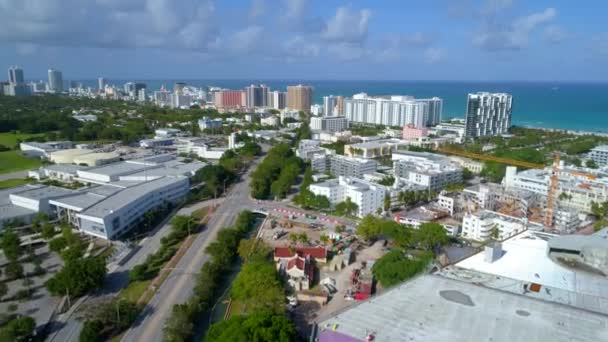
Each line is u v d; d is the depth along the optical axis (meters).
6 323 163.62
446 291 138.62
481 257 171.62
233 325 137.12
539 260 167.75
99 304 165.62
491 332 114.25
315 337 115.94
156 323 165.12
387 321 120.75
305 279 195.62
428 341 110.75
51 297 184.50
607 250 161.50
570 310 126.00
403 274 180.50
